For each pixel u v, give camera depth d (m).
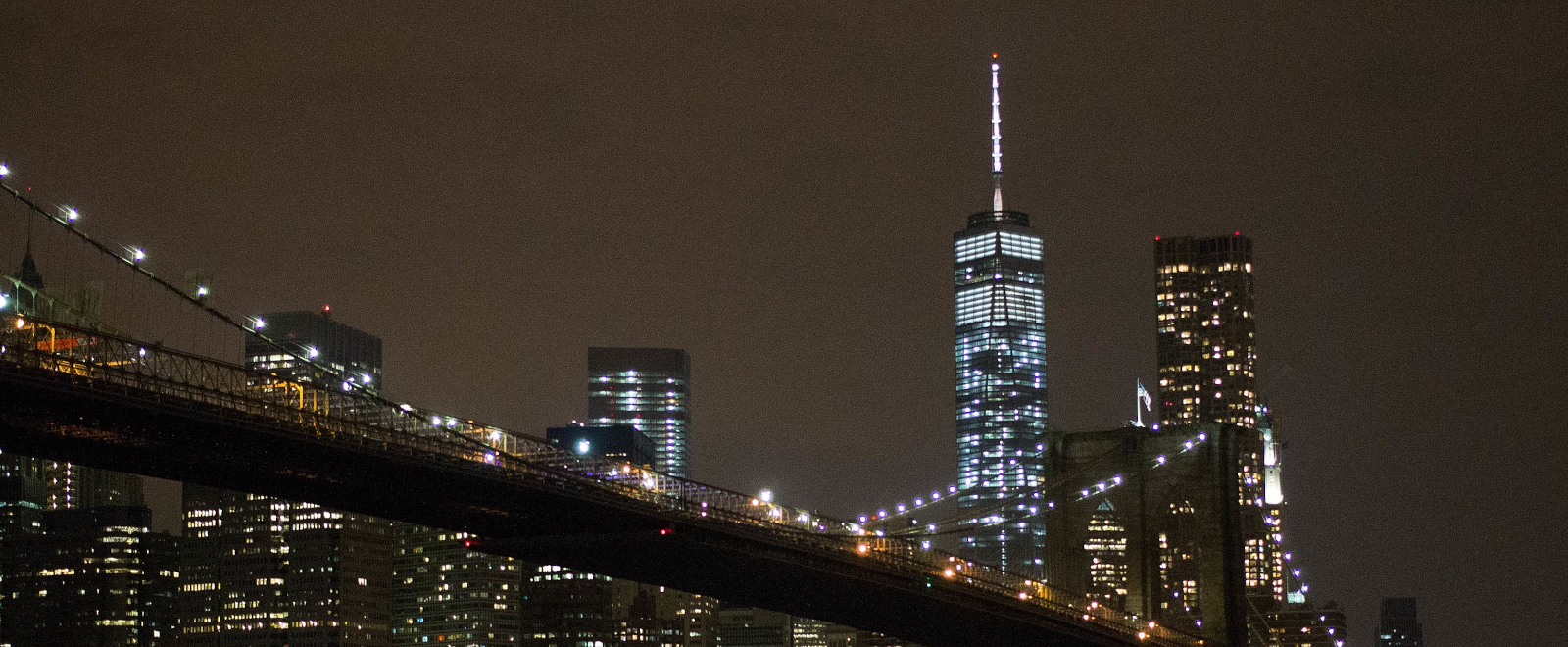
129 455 180.62
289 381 191.00
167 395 177.50
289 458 188.62
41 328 175.38
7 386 166.88
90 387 171.62
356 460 192.75
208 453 184.00
